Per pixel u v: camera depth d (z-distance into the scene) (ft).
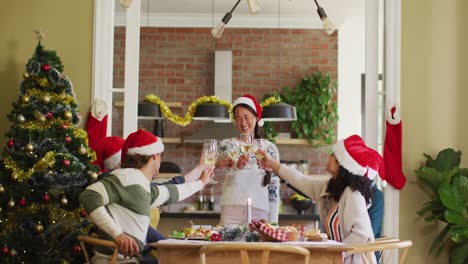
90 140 17.03
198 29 31.32
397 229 17.46
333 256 10.23
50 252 14.58
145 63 31.19
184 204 29.43
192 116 21.86
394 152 17.48
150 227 13.46
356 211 12.06
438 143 17.83
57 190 14.74
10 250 14.25
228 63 30.58
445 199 16.35
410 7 18.01
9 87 17.31
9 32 17.46
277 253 10.16
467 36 17.98
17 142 14.80
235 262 10.18
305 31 31.22
